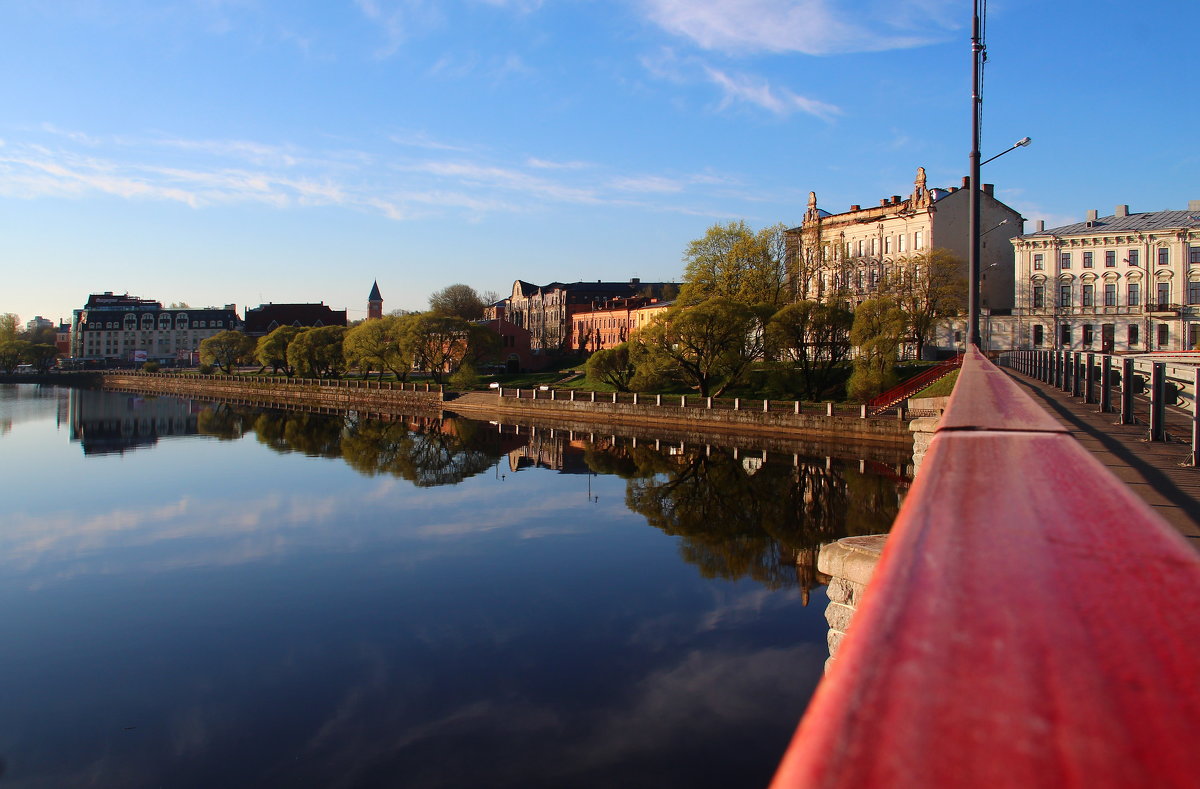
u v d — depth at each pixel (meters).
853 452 46.09
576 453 49.44
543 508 33.00
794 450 47.91
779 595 21.28
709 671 16.48
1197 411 7.14
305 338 111.38
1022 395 4.70
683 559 24.92
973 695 0.77
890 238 83.31
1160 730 0.68
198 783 12.52
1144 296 68.88
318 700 15.38
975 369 7.54
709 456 46.44
